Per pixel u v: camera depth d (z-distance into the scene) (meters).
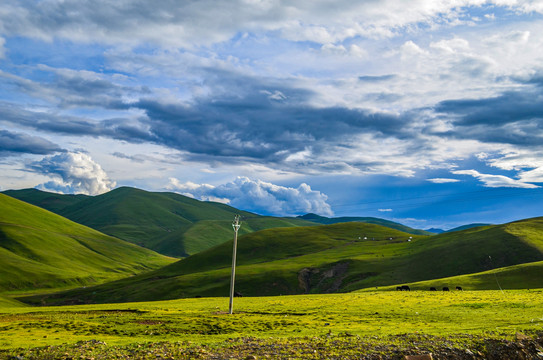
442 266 159.12
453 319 45.69
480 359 30.11
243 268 196.88
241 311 64.06
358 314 53.38
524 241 166.38
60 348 30.88
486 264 154.12
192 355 28.61
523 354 31.17
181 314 60.44
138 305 82.00
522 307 51.47
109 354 28.83
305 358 28.34
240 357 28.50
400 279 152.75
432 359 29.22
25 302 182.62
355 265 177.62
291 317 53.19
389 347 31.08
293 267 188.25
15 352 29.56
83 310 72.50
